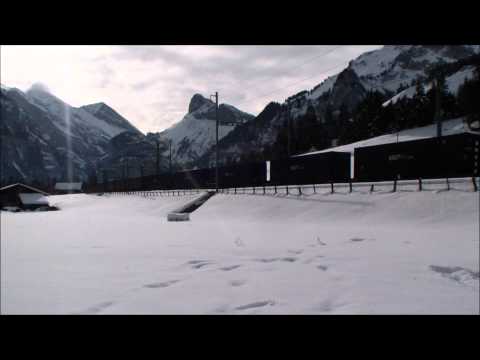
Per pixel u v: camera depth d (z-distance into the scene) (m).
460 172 23.19
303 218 22.62
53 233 16.27
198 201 37.78
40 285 5.54
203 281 5.74
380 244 10.38
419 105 80.31
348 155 33.72
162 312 4.23
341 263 7.28
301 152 102.19
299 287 5.30
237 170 44.72
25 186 78.25
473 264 6.97
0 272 6.54
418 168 25.61
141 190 80.38
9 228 20.67
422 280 5.73
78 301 4.68
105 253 9.09
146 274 6.35
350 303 4.52
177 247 10.23
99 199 82.62
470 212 16.50
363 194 24.34
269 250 9.38
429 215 17.53
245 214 28.02
